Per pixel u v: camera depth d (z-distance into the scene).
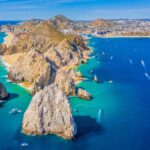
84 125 118.00
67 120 106.44
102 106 141.12
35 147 100.38
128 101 149.62
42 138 105.94
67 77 156.38
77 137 107.44
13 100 147.38
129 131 113.06
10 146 101.06
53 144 102.19
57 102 108.75
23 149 99.12
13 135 108.44
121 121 122.69
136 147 100.94
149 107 140.25
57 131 108.12
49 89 111.06
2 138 106.38
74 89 155.12
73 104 142.50
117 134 110.31
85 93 151.38
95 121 122.31
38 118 108.31
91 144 102.56
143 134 110.44
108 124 119.44
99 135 109.31
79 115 129.12
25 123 110.88
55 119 107.75
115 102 147.38
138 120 123.88
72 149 99.31
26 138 106.19
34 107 109.38
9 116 126.19
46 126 108.88
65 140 104.81
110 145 102.12
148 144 102.81
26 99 149.12
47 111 108.69
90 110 135.50
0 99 146.62
